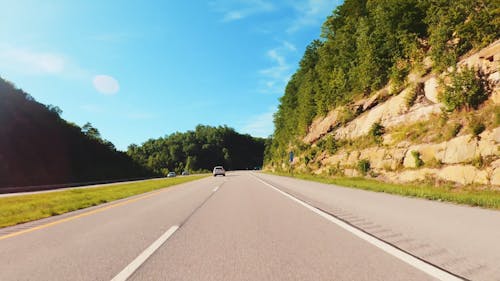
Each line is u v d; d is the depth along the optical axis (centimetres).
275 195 1509
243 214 916
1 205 1538
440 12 2369
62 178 7162
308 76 6100
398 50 3125
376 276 385
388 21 3228
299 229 684
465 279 367
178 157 18575
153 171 12112
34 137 6919
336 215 862
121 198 1664
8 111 6475
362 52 3691
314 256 477
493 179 1441
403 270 405
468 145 1666
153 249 533
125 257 488
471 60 1995
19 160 6269
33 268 443
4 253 532
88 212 1065
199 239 602
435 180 1770
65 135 8088
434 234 589
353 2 4534
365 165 2645
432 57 2403
